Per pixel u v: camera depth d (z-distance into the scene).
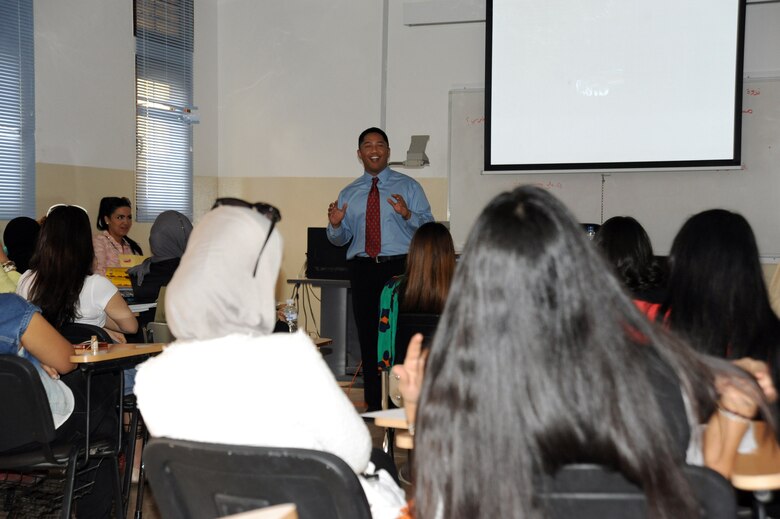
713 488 1.04
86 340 2.75
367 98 6.48
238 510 1.34
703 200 5.70
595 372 0.94
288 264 6.76
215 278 1.42
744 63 5.61
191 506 1.39
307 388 1.35
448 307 1.03
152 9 6.06
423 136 6.11
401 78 6.42
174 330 1.45
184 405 1.37
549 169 5.93
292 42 6.70
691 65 5.62
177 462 1.34
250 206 1.55
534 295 0.96
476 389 0.96
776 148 5.52
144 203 6.05
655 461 0.94
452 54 6.28
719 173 5.66
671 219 5.77
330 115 6.61
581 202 5.96
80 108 5.35
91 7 5.42
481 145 6.18
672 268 1.70
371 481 1.64
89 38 5.41
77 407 2.57
